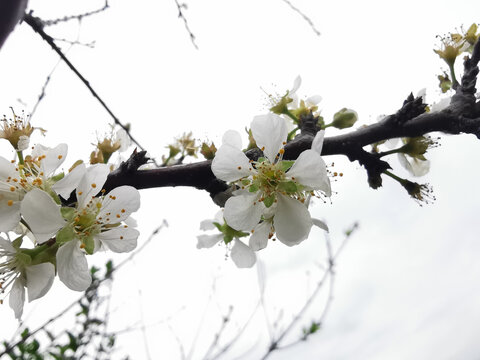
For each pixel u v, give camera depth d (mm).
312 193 110
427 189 130
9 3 64
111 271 252
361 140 119
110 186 103
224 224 136
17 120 110
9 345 221
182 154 170
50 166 99
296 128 134
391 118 119
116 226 100
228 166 105
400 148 125
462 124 120
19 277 97
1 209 93
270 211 107
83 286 94
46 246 98
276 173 106
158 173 106
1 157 96
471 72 127
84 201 97
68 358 242
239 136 108
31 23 161
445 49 141
